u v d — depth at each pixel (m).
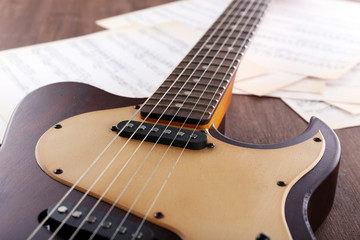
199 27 0.75
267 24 0.77
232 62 0.49
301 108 0.53
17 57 0.60
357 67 0.64
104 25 0.73
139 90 0.55
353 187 0.41
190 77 0.46
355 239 0.36
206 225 0.30
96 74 0.57
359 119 0.51
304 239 0.29
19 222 0.30
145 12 0.80
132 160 0.35
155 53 0.64
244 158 0.36
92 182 0.33
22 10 0.76
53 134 0.38
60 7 0.79
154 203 0.31
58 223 0.30
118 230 0.29
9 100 0.51
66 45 0.64
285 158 0.36
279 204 0.31
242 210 0.31
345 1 0.91
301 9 0.85
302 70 0.61
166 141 0.37
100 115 0.41
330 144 0.38
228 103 0.48
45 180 0.33
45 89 0.45
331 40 0.72
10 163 0.35
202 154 0.36
